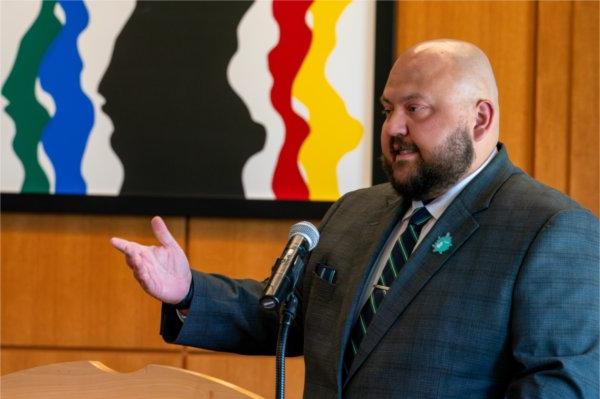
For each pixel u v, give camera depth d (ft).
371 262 18.21
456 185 17.83
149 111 30.53
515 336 15.87
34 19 30.66
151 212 30.42
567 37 29.68
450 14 30.14
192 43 30.48
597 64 29.45
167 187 30.48
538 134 29.73
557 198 17.02
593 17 29.48
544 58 29.73
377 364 16.79
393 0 29.78
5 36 30.71
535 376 15.21
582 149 29.53
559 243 16.14
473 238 17.02
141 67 30.55
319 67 30.12
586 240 16.25
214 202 30.22
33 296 31.32
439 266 17.01
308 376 18.48
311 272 19.77
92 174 30.58
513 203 17.10
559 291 15.79
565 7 29.68
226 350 19.93
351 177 29.99
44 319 31.32
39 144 30.63
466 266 16.76
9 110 30.66
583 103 29.53
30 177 30.63
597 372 15.28
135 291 31.27
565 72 29.68
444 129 17.34
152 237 31.07
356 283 18.06
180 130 30.48
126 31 30.60
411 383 16.34
